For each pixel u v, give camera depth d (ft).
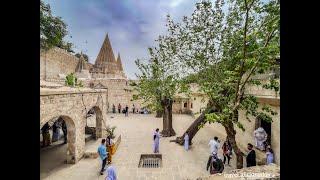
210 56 31.60
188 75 35.22
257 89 38.17
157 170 35.47
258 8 25.23
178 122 86.89
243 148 44.27
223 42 30.99
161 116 100.42
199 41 31.86
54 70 74.95
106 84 116.47
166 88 59.31
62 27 43.09
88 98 44.24
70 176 32.37
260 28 26.32
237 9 28.58
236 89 28.25
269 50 23.66
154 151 44.83
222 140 54.85
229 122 29.22
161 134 61.72
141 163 40.32
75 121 37.40
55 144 48.98
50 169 34.96
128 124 80.07
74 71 97.91
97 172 34.09
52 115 29.60
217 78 31.45
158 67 59.16
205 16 30.99
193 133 50.21
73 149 37.58
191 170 35.45
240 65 28.45
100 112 53.36
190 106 112.68
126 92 118.21
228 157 36.58
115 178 27.04
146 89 62.49
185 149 46.98
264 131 36.55
